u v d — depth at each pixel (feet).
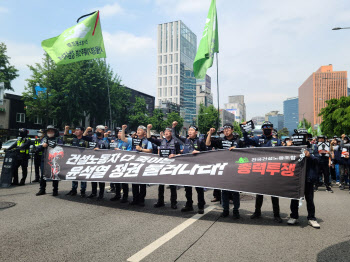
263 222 15.53
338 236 13.05
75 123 99.71
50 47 31.42
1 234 13.06
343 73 422.82
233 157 16.53
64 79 90.38
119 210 18.13
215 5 32.96
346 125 113.39
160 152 18.81
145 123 159.63
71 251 11.00
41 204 19.61
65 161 22.18
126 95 141.28
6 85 102.68
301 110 540.11
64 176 21.70
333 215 17.34
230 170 16.28
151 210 18.29
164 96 545.44
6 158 27.27
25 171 29.19
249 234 13.29
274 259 10.30
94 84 93.71
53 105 96.48
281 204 21.01
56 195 22.85
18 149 28.58
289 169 14.92
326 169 28.81
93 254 10.69
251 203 21.17
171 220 15.76
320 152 28.76
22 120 116.26
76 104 90.48
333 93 424.05
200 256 10.53
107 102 100.01
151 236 12.87
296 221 15.46
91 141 23.06
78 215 16.67
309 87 460.96
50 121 105.60
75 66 91.20
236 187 15.70
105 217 16.26
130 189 28.25
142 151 20.62
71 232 13.39
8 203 19.84
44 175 22.85
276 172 15.17
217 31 34.37
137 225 14.66
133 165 19.36
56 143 22.97
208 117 194.18
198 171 17.10
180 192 26.43
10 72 103.30
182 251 11.03
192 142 19.54
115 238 12.55
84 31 30.78
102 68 96.22
